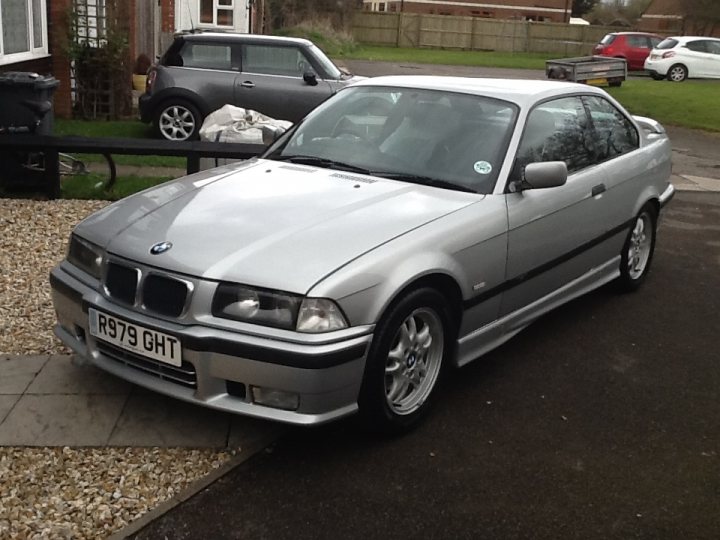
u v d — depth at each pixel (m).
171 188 4.52
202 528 3.20
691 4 42.00
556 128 5.16
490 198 4.42
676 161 13.46
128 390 4.21
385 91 5.24
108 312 3.77
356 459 3.74
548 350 5.16
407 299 3.78
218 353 3.48
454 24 46.03
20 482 3.43
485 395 4.48
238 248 3.68
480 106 4.94
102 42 12.99
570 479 3.68
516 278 4.61
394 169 4.68
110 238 3.96
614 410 4.39
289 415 3.50
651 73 29.39
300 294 3.45
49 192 7.86
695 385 4.76
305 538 3.17
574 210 5.08
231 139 9.02
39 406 4.01
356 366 3.57
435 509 3.40
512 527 3.31
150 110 11.62
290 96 11.58
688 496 3.60
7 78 8.22
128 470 3.54
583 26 46.78
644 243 6.41
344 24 43.09
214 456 3.68
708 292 6.50
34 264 6.07
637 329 5.60
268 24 33.94
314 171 4.68
